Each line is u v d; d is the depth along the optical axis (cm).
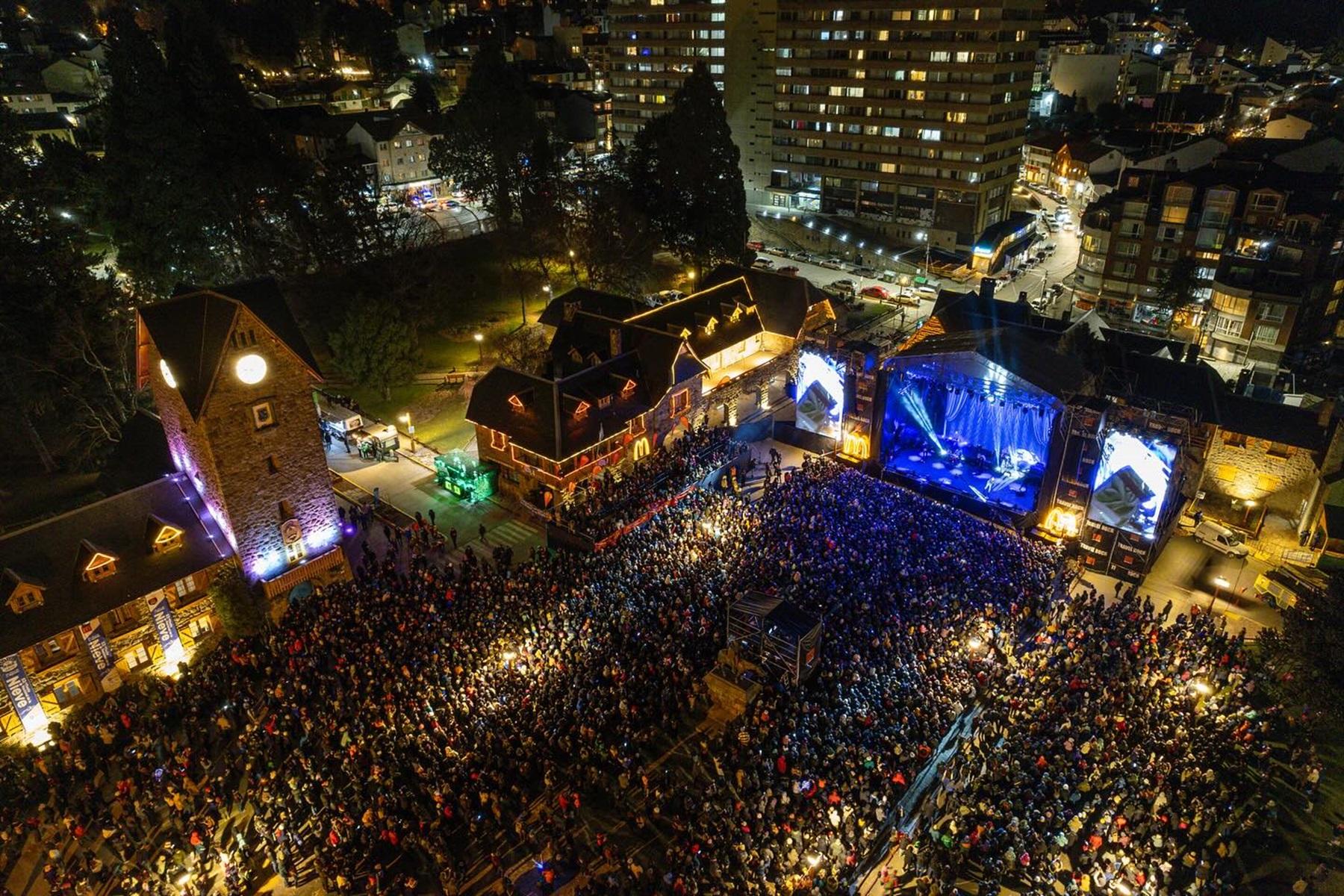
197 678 4012
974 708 3709
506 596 4306
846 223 11994
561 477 5359
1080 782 3186
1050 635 4084
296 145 11394
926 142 10912
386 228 7950
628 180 9938
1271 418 5438
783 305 7350
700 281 8631
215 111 7431
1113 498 4925
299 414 4447
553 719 3541
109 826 3250
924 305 9594
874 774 3272
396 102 15925
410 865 3122
